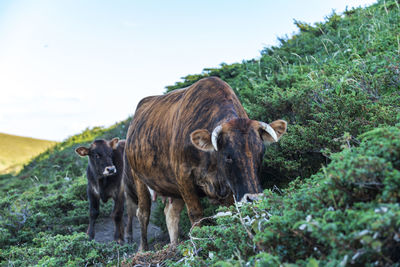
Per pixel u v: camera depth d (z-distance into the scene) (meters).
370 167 2.18
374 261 2.04
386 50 6.38
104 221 9.83
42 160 19.75
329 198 2.34
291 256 2.38
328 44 8.49
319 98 5.30
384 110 4.24
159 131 5.30
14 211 8.26
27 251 5.76
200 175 4.53
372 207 2.16
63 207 9.59
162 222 7.53
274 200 2.84
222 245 2.91
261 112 5.91
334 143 4.36
